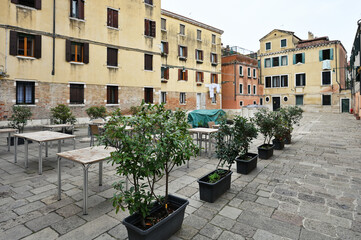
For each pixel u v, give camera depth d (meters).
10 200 4.21
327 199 4.30
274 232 3.23
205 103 28.17
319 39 34.12
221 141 5.07
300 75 34.72
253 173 5.91
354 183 5.12
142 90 20.20
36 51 14.57
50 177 5.45
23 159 7.05
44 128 13.41
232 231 3.27
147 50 20.55
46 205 4.03
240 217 3.66
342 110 31.97
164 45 23.84
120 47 18.70
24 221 3.49
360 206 4.00
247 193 4.62
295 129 15.38
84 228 3.32
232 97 30.50
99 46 17.48
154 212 3.23
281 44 36.38
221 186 4.46
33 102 14.67
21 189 4.72
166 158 2.85
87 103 16.89
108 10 18.06
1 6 13.41
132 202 2.68
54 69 15.28
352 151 8.47
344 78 36.06
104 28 17.75
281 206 4.03
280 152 8.41
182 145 2.93
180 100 25.75
